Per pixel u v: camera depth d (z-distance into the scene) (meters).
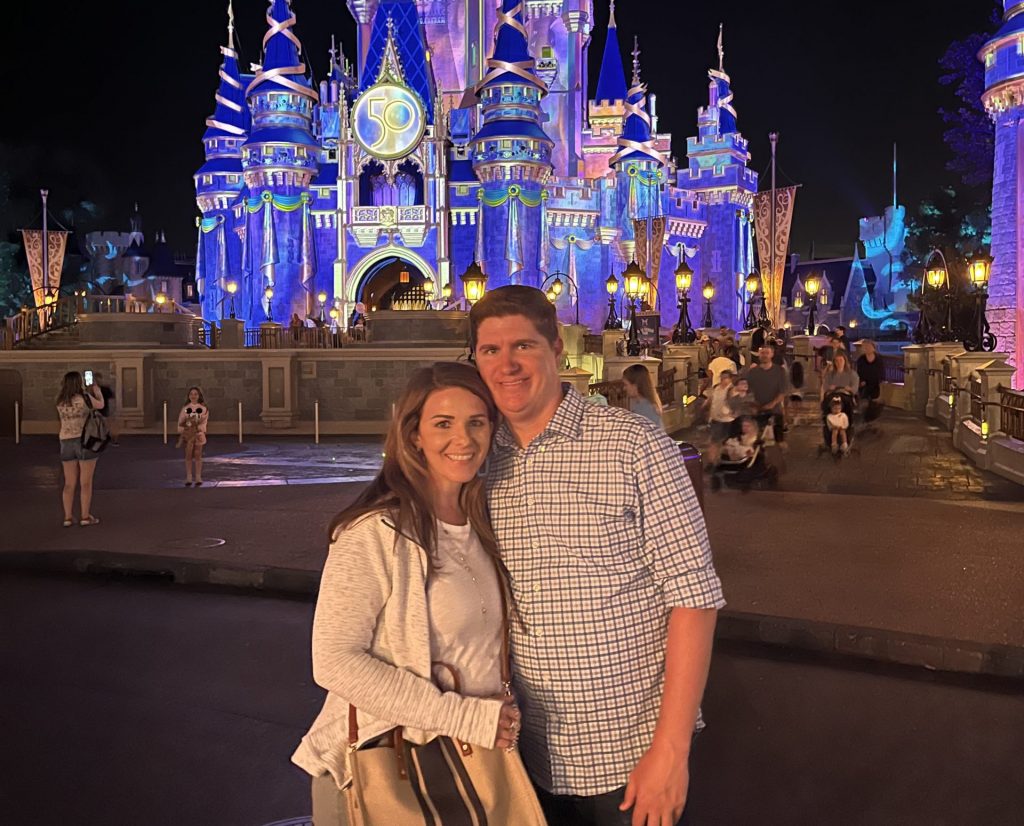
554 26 79.94
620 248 71.25
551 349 2.52
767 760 4.99
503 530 2.50
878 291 102.06
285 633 7.46
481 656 2.42
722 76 79.31
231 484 15.73
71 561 9.55
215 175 71.12
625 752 2.46
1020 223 38.44
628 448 2.44
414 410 2.40
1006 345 38.47
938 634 6.65
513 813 2.29
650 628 2.48
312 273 64.12
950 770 4.87
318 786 2.50
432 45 79.44
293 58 64.19
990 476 15.35
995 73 39.59
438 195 64.12
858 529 10.55
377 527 2.33
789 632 6.94
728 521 11.06
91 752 5.18
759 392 15.12
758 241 55.09
